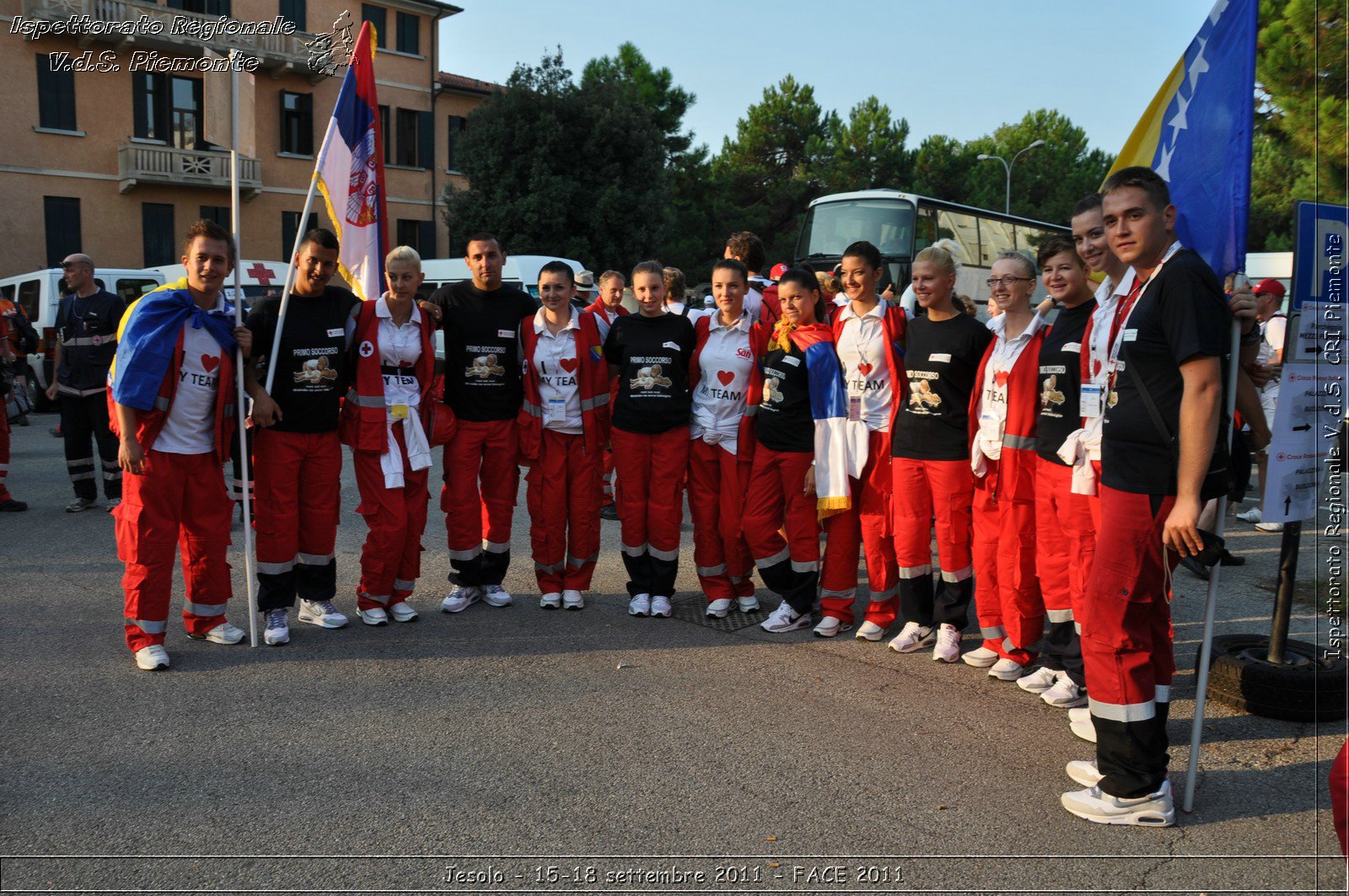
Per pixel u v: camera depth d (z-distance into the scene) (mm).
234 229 4863
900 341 5191
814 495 5344
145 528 4582
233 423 4914
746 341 5535
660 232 29984
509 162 28547
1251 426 3742
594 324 5723
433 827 3236
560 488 5699
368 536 5324
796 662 4902
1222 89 3420
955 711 4277
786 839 3189
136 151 26609
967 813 3365
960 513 4902
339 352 5094
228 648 4977
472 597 5879
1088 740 3955
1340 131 7113
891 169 51094
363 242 5480
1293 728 4109
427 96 32531
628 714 4184
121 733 3914
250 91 4910
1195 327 3041
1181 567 6828
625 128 29234
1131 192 3203
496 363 5531
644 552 5730
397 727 4012
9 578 6207
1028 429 4453
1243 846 3164
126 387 4434
